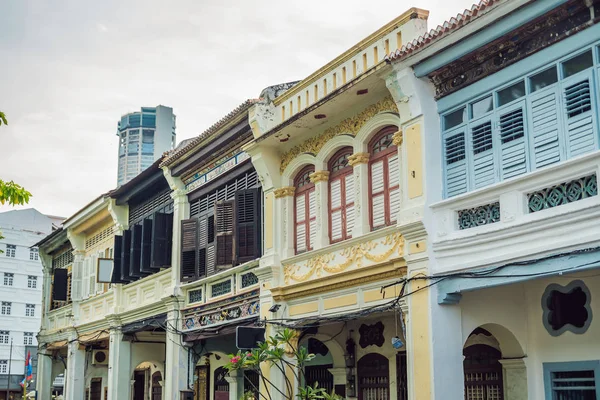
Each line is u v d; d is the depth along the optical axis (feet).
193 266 58.80
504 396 37.81
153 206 68.80
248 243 51.85
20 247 175.11
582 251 28.76
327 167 46.03
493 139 33.86
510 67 33.30
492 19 32.53
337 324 48.93
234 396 60.75
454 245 34.53
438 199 36.24
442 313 34.91
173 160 61.36
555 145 30.89
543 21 31.48
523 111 32.53
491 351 39.70
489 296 36.09
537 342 35.96
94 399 91.97
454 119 36.42
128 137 376.89
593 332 33.04
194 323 58.75
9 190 34.91
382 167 41.60
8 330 169.48
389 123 40.57
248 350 46.44
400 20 39.09
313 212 46.78
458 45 34.55
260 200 52.11
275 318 47.06
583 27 30.07
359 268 40.16
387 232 38.93
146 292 67.31
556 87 31.09
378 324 47.73
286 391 45.88
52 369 96.37
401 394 45.14
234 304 53.21
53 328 93.20
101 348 84.28
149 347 72.13
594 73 29.50
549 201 30.81
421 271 35.76
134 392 87.40
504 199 32.37
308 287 44.62
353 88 40.11
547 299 35.45
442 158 36.58
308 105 46.01
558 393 34.91
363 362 48.98
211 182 58.39
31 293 175.32
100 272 71.26
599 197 28.32
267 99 49.73
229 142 54.80
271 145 49.16
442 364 34.35
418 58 36.17
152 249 62.69
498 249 32.60
